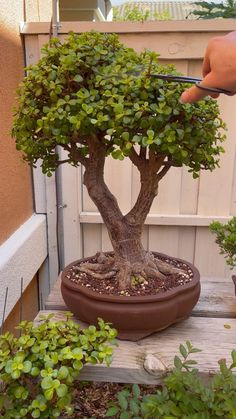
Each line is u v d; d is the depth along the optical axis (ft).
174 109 2.13
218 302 3.03
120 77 2.22
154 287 2.56
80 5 7.38
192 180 4.53
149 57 2.35
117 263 2.73
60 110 2.15
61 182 4.53
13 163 3.78
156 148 2.24
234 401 1.88
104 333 2.09
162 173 2.56
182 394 1.99
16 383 2.00
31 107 2.31
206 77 1.74
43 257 4.50
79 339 2.05
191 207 4.63
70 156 2.66
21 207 4.09
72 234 4.69
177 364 2.06
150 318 2.38
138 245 2.73
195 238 4.75
